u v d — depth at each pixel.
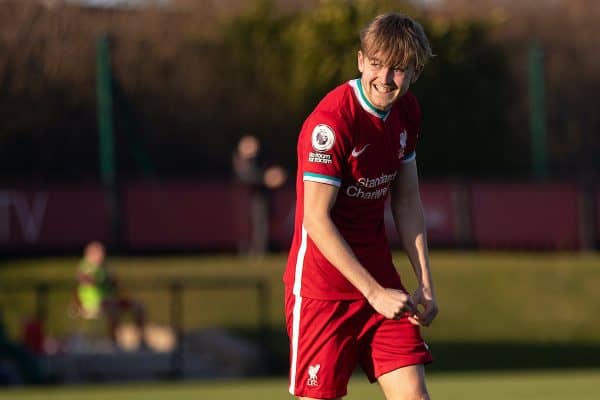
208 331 51.41
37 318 48.22
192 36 75.44
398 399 15.11
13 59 66.44
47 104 68.50
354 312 15.13
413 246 15.74
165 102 75.06
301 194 14.91
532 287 58.16
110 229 58.56
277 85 74.69
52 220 57.50
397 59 13.89
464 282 57.91
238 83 76.06
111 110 63.94
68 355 46.59
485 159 76.44
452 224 65.06
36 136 69.81
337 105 14.44
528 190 66.12
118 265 57.41
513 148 78.38
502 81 77.31
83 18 68.50
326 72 68.56
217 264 58.47
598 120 92.88
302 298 15.22
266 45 74.94
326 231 14.43
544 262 62.66
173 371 46.88
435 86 73.31
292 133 75.44
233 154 76.69
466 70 74.19
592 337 53.88
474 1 78.75
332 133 14.29
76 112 69.69
